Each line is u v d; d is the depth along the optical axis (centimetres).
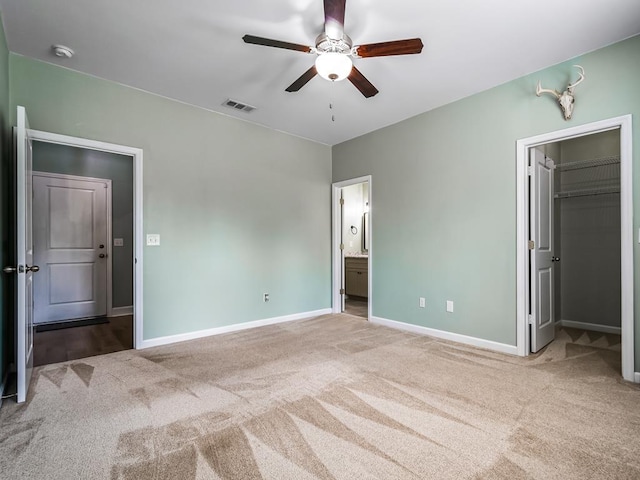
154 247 340
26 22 231
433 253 378
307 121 414
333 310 507
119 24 234
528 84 305
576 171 435
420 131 391
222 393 232
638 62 249
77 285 474
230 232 397
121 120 321
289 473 151
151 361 294
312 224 487
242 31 242
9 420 197
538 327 323
